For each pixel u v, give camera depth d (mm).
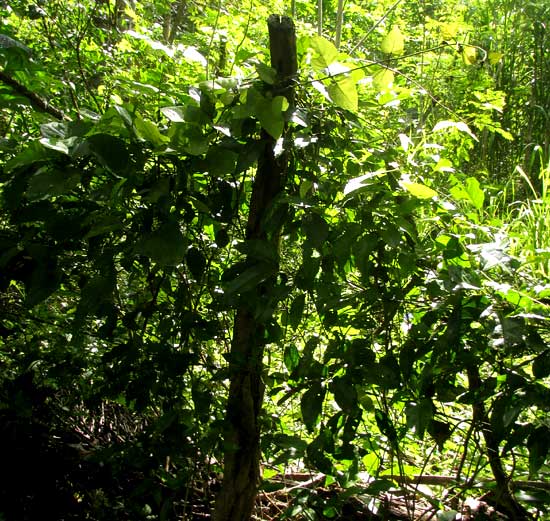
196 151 1665
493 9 5996
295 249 2070
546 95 5617
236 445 1713
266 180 1814
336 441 1872
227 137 1765
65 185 1644
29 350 2150
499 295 1695
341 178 1854
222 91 1800
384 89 1984
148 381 1776
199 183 1907
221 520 1802
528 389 1566
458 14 5652
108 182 1706
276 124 1650
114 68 3158
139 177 1725
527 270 2100
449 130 3785
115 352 1814
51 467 2021
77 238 1793
